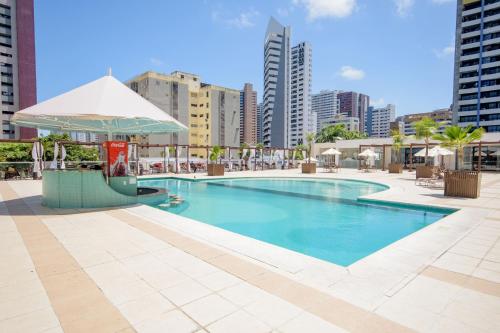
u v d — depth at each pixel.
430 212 8.23
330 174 22.28
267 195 12.35
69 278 3.13
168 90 69.00
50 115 6.52
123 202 7.80
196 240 4.54
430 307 2.54
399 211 8.81
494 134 25.70
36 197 9.30
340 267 3.44
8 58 62.31
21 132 62.38
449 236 4.86
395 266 3.49
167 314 2.41
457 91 66.19
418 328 2.22
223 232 5.02
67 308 2.51
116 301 2.63
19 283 3.00
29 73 65.12
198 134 77.88
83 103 7.04
